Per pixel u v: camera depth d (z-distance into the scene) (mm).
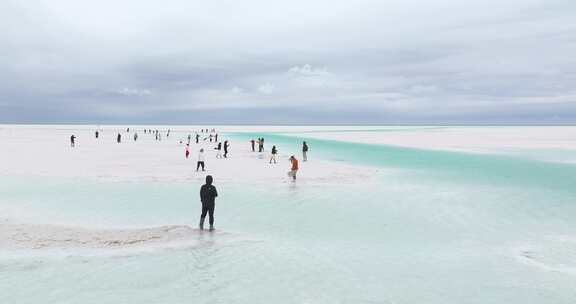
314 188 19891
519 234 11789
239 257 9414
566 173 27234
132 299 7016
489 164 33625
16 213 13469
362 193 18625
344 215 14039
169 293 7301
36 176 22688
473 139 82875
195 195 17422
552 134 109188
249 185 20562
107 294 7211
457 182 22641
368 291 7555
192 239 10812
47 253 9359
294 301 7059
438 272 8633
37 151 42125
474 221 13352
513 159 38219
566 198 17703
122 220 12828
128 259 9117
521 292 7590
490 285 7918
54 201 15734
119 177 22703
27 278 7902
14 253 9289
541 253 10016
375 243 10766
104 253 9492
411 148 56188
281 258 9398
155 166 28766
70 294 7188
